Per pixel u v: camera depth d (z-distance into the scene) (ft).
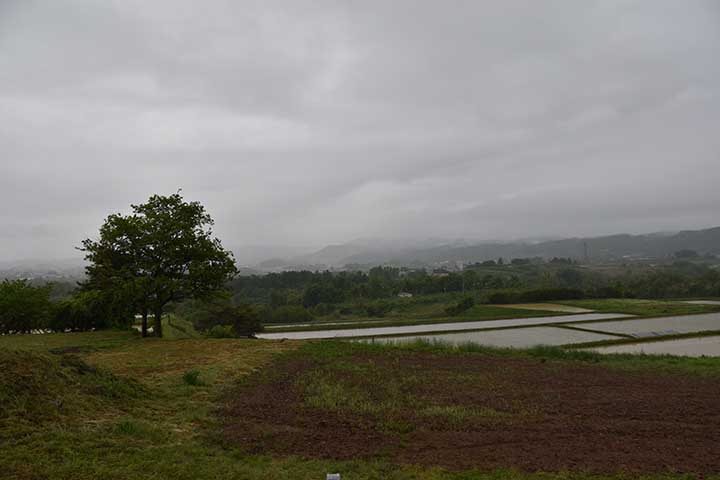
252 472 26.45
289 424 36.42
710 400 45.14
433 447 31.63
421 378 54.39
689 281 276.82
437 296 251.39
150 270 92.89
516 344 98.22
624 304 201.67
